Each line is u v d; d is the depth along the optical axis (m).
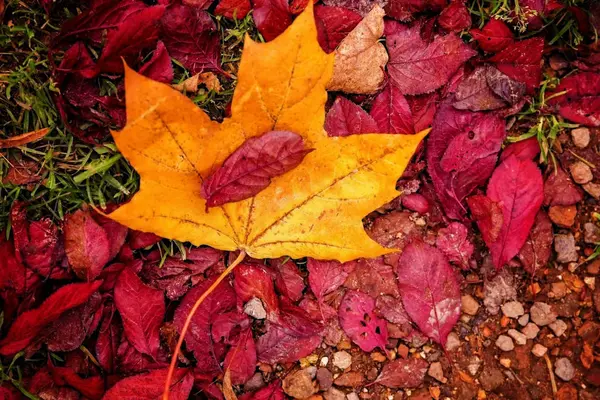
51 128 0.34
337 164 0.30
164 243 0.34
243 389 0.34
